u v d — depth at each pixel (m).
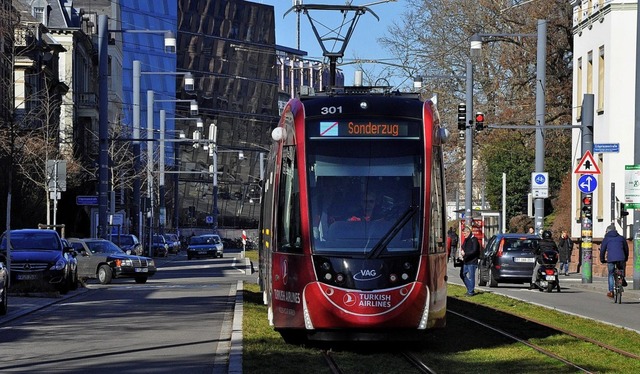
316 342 19.97
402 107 19.61
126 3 123.06
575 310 29.12
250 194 151.38
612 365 16.33
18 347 19.28
